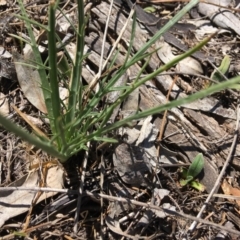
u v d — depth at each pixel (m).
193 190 0.26
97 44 0.30
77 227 0.24
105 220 0.24
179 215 0.23
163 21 0.32
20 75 0.27
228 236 0.25
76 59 0.22
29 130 0.27
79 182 0.25
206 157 0.26
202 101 0.28
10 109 0.27
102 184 0.25
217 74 0.29
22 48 0.28
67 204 0.24
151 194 0.25
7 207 0.24
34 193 0.24
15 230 0.24
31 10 0.31
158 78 0.29
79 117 0.23
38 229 0.24
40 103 0.27
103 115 0.23
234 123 0.28
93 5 0.31
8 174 0.25
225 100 0.29
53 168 0.25
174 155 0.26
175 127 0.27
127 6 0.31
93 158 0.26
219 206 0.25
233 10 0.32
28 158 0.26
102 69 0.26
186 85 0.29
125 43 0.30
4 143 0.26
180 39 0.32
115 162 0.25
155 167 0.25
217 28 0.32
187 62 0.30
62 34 0.30
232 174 0.26
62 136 0.19
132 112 0.27
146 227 0.24
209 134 0.27
